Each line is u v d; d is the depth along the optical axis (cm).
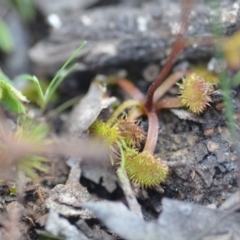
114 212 20
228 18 24
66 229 20
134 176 21
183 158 21
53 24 26
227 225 20
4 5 28
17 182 21
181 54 24
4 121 23
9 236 20
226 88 21
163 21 25
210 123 22
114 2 28
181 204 20
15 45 27
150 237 20
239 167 21
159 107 22
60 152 22
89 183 22
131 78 25
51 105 25
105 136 21
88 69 25
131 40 25
